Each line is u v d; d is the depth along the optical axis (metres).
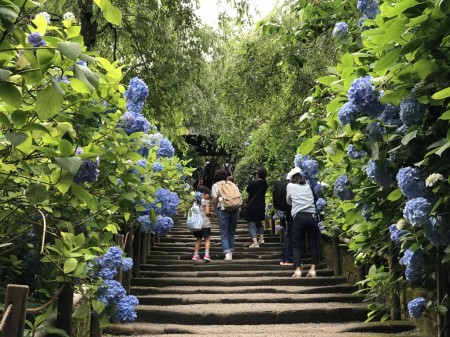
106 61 3.18
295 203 9.20
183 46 10.93
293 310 7.16
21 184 3.19
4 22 2.00
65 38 2.67
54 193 3.26
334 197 7.79
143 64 10.77
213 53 11.38
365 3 3.62
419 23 2.51
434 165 2.98
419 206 2.91
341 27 4.82
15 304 2.20
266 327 6.90
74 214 3.51
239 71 10.88
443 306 3.81
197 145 22.48
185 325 6.97
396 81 2.85
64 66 2.67
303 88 10.47
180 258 11.45
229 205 11.16
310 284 8.95
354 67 3.21
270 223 16.02
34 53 2.22
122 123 3.93
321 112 4.52
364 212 4.27
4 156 2.92
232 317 7.09
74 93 3.14
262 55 10.72
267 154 12.87
